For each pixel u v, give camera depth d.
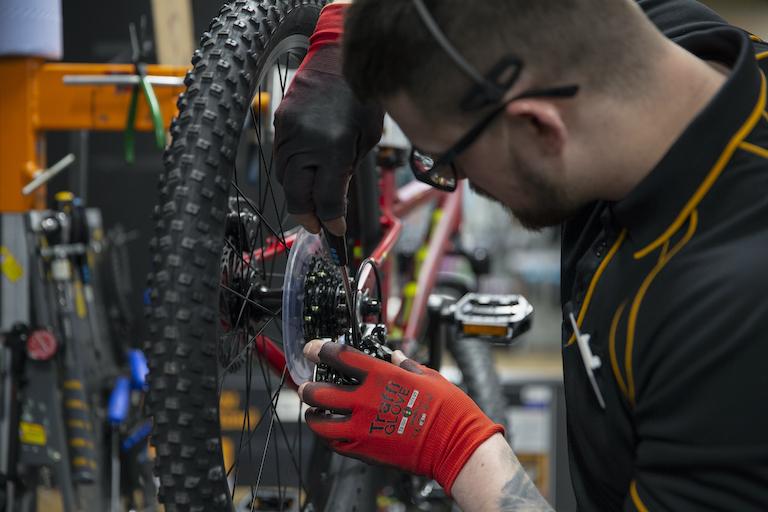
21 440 2.07
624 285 0.92
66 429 2.18
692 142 0.86
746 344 0.80
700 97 0.88
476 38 0.83
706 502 0.83
